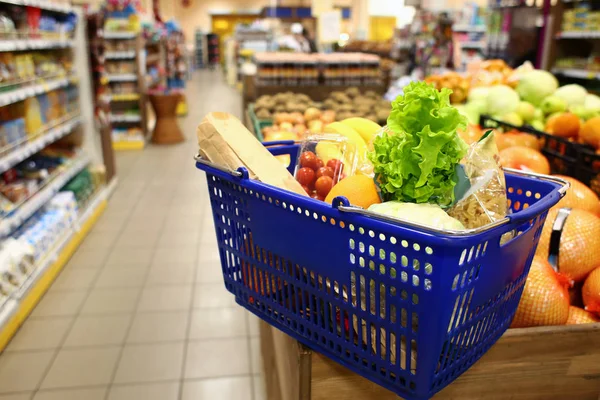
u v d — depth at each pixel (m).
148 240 4.02
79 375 2.42
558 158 1.88
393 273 0.79
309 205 0.84
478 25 8.30
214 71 23.12
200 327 2.83
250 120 3.39
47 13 4.12
